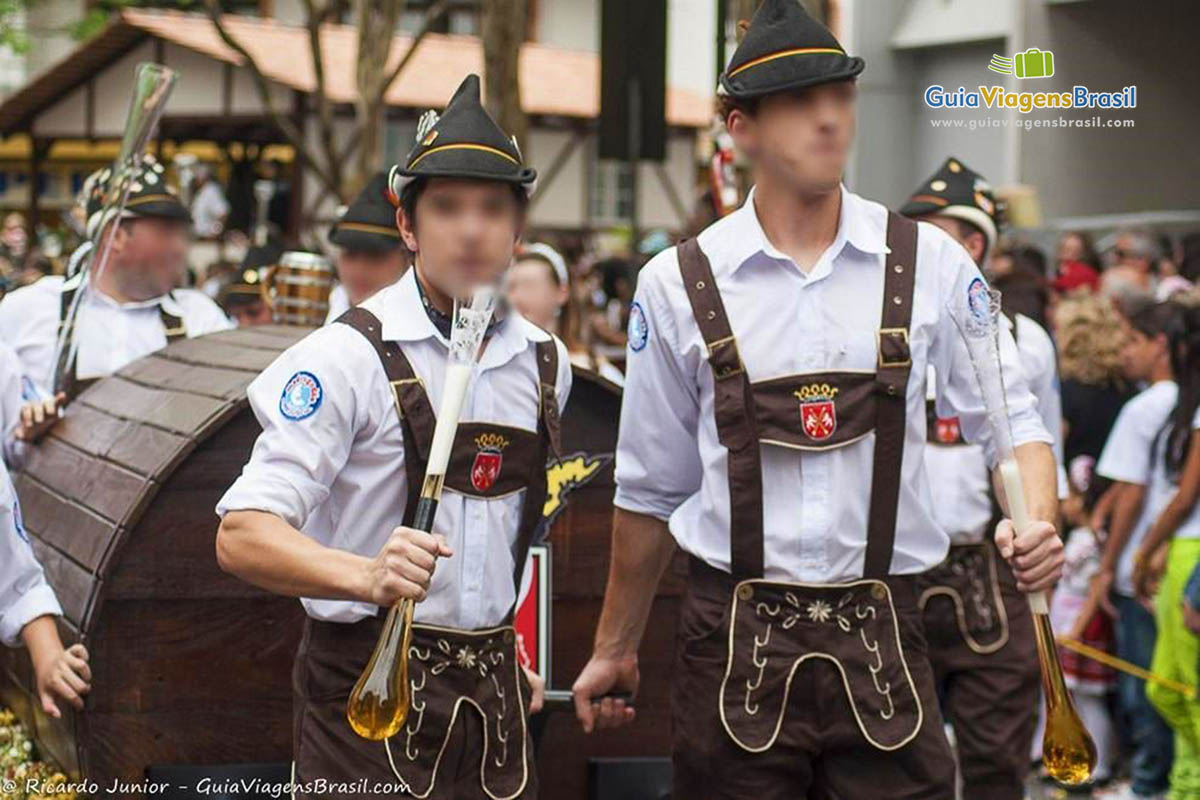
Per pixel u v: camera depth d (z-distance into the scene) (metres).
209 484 7.50
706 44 54.06
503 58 22.19
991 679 9.52
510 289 11.64
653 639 8.40
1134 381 13.53
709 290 6.17
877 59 25.44
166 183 11.34
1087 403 13.52
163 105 9.63
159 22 39.88
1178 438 11.73
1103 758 13.05
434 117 6.29
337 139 39.22
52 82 41.03
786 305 6.12
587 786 8.38
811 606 6.11
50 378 10.59
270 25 42.12
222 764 7.53
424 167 5.96
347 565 5.55
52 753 7.98
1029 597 5.96
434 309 6.09
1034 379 9.74
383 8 24.14
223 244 38.31
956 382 6.40
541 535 7.42
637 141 16.25
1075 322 13.70
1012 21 23.78
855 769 6.18
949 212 10.08
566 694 7.91
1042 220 23.89
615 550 6.78
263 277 11.92
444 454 5.61
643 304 6.33
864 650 6.11
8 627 7.34
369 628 6.05
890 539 6.12
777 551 6.12
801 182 6.01
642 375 6.39
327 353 5.95
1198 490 11.31
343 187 24.28
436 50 43.25
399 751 5.99
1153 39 24.12
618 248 40.94
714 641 6.20
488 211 6.02
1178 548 11.41
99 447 8.24
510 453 6.16
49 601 7.33
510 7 22.11
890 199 25.61
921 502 6.22
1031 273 11.64
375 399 5.98
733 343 6.12
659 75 16.27
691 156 46.84
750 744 6.12
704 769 6.24
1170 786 12.11
